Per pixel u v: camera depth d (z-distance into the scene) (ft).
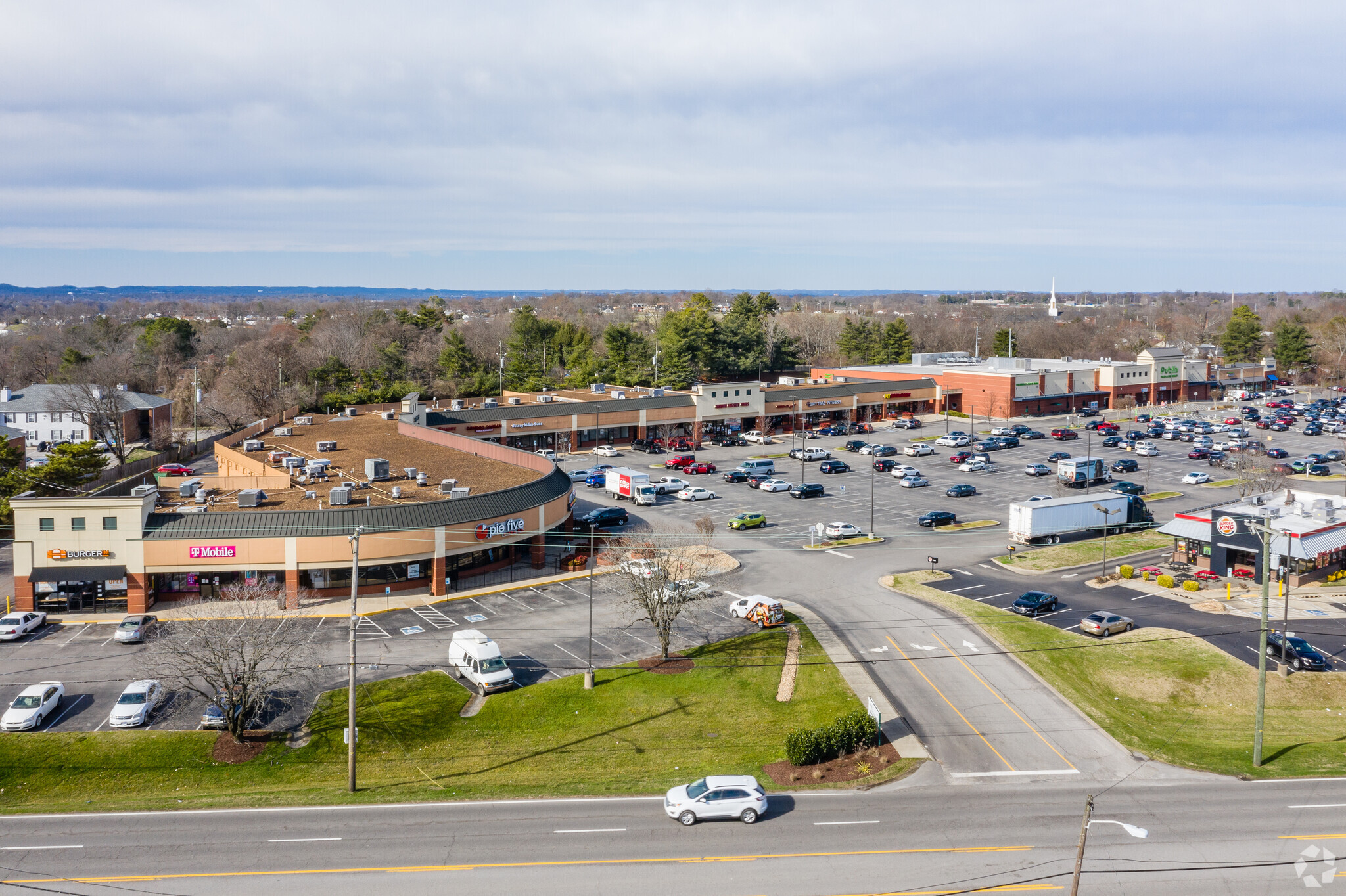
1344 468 380.37
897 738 143.64
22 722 146.92
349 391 513.45
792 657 175.11
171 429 467.52
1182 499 321.52
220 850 113.80
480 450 305.32
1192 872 107.45
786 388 480.64
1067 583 226.17
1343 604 211.00
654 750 144.05
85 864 110.42
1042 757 137.80
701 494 314.35
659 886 104.88
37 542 198.90
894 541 264.11
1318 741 148.15
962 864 109.29
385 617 200.85
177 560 201.36
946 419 492.95
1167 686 168.66
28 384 630.33
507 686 164.66
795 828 118.32
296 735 150.10
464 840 116.16
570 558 241.35
